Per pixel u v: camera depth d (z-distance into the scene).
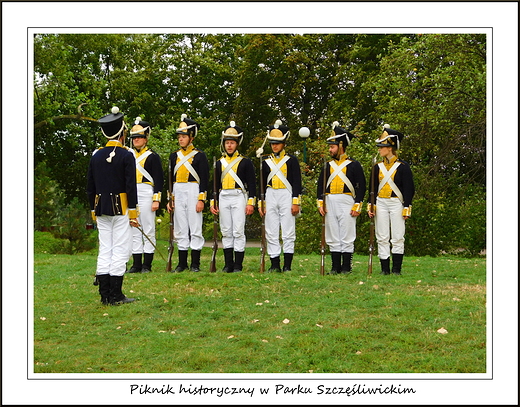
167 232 21.98
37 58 18.62
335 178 9.04
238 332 5.90
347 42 25.19
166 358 5.22
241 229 9.29
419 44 15.20
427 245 15.38
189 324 6.22
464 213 15.20
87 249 15.49
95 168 6.96
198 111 27.47
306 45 24.67
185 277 8.52
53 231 15.59
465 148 15.48
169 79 26.75
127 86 23.84
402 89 15.77
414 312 6.41
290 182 9.27
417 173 15.68
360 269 9.73
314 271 9.49
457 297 7.14
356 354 5.18
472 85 13.77
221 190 9.30
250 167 9.27
